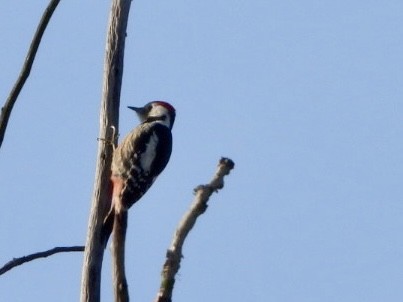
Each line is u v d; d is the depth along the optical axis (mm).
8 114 10047
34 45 10125
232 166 7766
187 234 7785
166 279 7738
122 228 8672
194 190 7758
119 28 11797
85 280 10875
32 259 10414
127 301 8539
